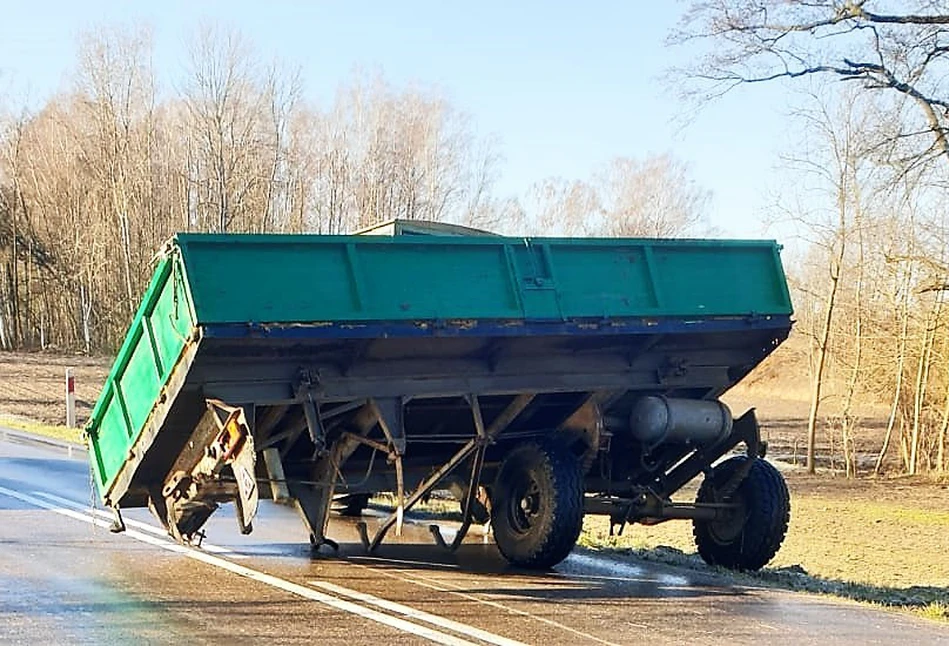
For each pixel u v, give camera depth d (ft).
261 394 24.84
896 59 65.00
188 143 171.73
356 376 25.90
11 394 108.68
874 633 22.31
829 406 136.87
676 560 31.71
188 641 20.52
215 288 23.06
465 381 27.37
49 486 44.50
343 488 29.14
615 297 27.50
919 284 86.43
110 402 28.84
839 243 93.97
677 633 21.77
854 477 88.38
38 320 204.44
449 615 22.89
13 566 28.12
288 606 23.62
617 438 31.63
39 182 197.36
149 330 25.54
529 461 28.40
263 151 160.97
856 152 87.56
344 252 24.53
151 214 168.86
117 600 24.14
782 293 29.78
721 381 31.24
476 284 25.91
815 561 40.81
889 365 95.55
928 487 80.53
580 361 28.96
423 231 31.58
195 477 27.14
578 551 32.42
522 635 21.21
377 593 25.13
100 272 179.11
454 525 37.70
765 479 30.68
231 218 152.87
